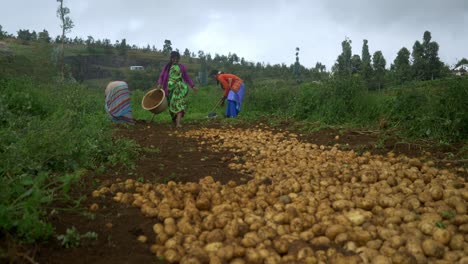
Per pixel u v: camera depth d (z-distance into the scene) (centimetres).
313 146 657
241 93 1112
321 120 916
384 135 670
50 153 467
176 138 762
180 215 345
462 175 465
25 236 280
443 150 579
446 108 638
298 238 301
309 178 442
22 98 779
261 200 379
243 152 630
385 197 361
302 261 268
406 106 738
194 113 1293
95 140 571
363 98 905
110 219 339
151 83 4534
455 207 343
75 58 6262
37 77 1109
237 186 438
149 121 1029
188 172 496
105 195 399
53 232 299
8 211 279
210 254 280
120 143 609
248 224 330
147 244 304
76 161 488
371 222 328
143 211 354
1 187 312
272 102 1216
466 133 626
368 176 431
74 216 338
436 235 287
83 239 297
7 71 971
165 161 555
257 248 287
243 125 988
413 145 608
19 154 406
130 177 468
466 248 277
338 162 533
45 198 301
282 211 360
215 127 955
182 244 301
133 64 7519
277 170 493
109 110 919
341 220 324
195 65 7869
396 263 260
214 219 327
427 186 402
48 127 505
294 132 844
